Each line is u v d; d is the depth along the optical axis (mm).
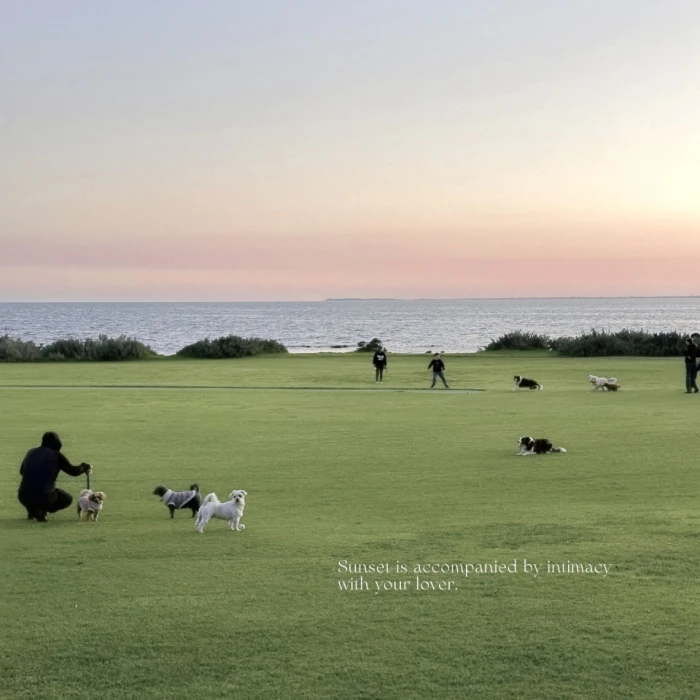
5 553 11609
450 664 7508
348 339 139500
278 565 10742
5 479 18266
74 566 10828
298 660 7656
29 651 7941
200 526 12836
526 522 13023
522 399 34438
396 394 37906
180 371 52719
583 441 22250
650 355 65062
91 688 7184
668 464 18578
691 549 11109
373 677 7285
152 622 8625
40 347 70688
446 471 18219
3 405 33625
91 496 14086
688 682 7090
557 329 171375
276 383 44406
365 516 13828
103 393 39062
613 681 7133
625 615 8609
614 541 11625
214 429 26000
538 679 7191
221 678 7328
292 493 15977
